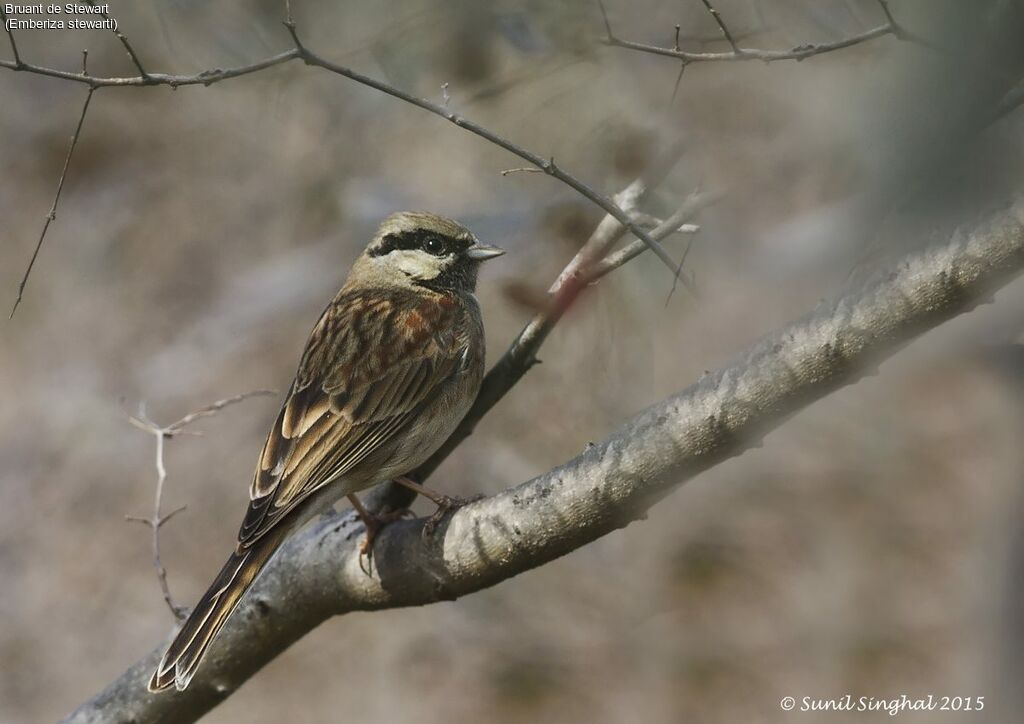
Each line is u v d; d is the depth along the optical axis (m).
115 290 15.49
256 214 14.76
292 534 7.76
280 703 13.84
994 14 6.21
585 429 12.17
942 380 13.62
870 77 7.90
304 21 13.17
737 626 13.62
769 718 12.90
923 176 5.95
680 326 12.02
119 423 15.03
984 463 13.61
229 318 14.66
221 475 14.68
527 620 14.13
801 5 10.53
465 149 12.60
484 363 9.04
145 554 14.66
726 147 10.45
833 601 13.52
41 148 15.88
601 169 11.11
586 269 7.53
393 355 8.45
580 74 11.88
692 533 14.33
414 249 9.12
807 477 14.48
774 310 11.70
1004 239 4.90
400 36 12.23
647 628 13.93
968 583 12.98
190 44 13.45
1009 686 12.23
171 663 6.45
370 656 14.22
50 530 14.79
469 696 13.71
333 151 13.53
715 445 5.53
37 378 15.29
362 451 8.18
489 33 12.02
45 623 14.30
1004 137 5.97
